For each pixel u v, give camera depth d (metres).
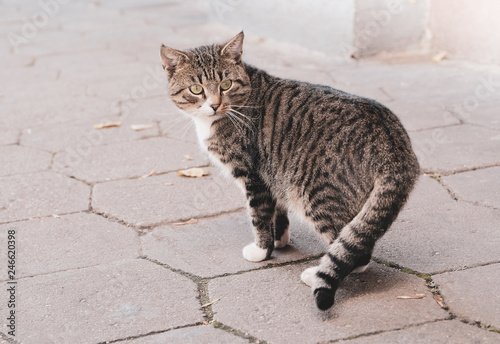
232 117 3.15
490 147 4.27
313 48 6.62
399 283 2.87
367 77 5.79
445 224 3.36
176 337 2.58
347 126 2.75
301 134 2.88
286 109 3.00
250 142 3.10
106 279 3.04
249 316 2.69
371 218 2.57
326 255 2.67
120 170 4.31
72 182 4.15
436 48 6.32
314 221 2.88
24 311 2.81
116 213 3.71
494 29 5.74
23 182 4.17
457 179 3.88
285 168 2.96
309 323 2.62
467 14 5.88
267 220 3.12
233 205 3.76
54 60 7.13
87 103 5.69
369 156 2.66
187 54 3.22
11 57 7.35
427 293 2.78
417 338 2.47
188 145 4.68
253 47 6.99
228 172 3.25
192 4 9.68
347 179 2.71
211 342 2.53
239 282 2.96
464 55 6.07
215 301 2.81
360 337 2.51
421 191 3.76
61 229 3.55
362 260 2.90
